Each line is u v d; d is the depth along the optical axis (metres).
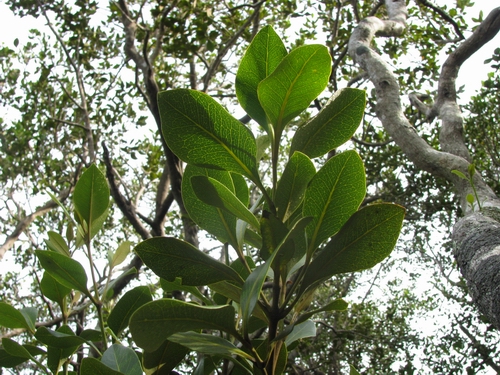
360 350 5.08
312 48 0.45
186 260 0.50
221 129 0.49
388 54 3.63
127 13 3.07
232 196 0.48
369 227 0.48
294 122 3.82
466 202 1.01
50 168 4.47
